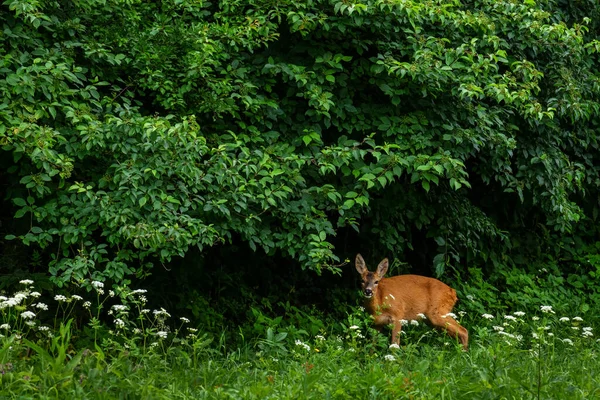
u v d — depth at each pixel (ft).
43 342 33.99
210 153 40.11
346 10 40.93
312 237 40.86
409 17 41.22
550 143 50.70
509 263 58.44
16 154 36.04
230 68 41.14
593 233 62.90
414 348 36.01
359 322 41.42
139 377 28.09
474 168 49.32
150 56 39.52
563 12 55.62
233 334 44.98
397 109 43.83
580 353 36.94
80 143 37.01
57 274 39.60
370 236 51.57
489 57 43.83
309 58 43.29
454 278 55.31
